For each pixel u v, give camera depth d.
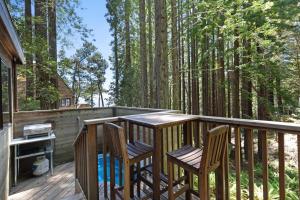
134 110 5.20
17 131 4.79
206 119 2.29
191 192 2.29
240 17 5.41
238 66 6.29
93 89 18.23
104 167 2.51
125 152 1.92
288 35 5.58
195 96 11.31
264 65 5.81
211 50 7.49
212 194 3.34
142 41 10.88
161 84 6.45
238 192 1.97
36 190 3.96
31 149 4.96
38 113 5.16
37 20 7.54
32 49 7.26
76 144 3.34
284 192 1.63
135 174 2.72
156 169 2.08
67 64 9.06
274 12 5.23
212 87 9.74
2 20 2.52
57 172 4.93
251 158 1.85
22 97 7.73
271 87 6.07
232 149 6.62
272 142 7.17
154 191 2.09
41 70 7.70
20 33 7.20
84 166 2.65
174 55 9.11
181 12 8.39
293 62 5.96
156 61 6.66
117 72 15.00
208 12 6.02
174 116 2.52
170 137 2.97
